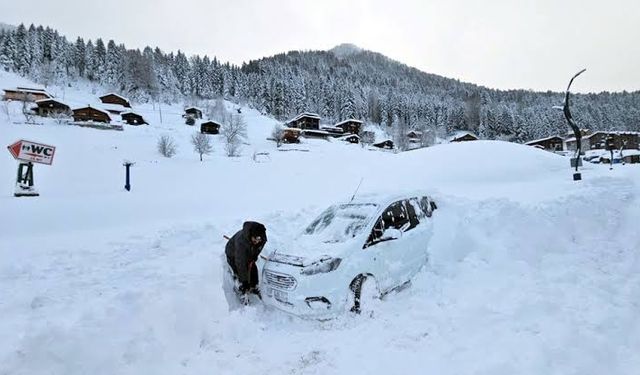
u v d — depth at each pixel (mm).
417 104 155250
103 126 65500
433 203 7324
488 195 10188
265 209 14273
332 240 5660
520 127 130250
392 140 105000
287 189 23125
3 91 86438
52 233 10297
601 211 7043
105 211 14188
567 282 5125
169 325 4613
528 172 19859
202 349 4488
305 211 10414
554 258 5945
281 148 74688
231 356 4289
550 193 9273
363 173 26703
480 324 4324
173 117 97312
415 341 4242
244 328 4898
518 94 193125
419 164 23297
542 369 3389
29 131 51000
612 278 5133
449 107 154000
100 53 139875
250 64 192625
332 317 4910
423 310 4945
